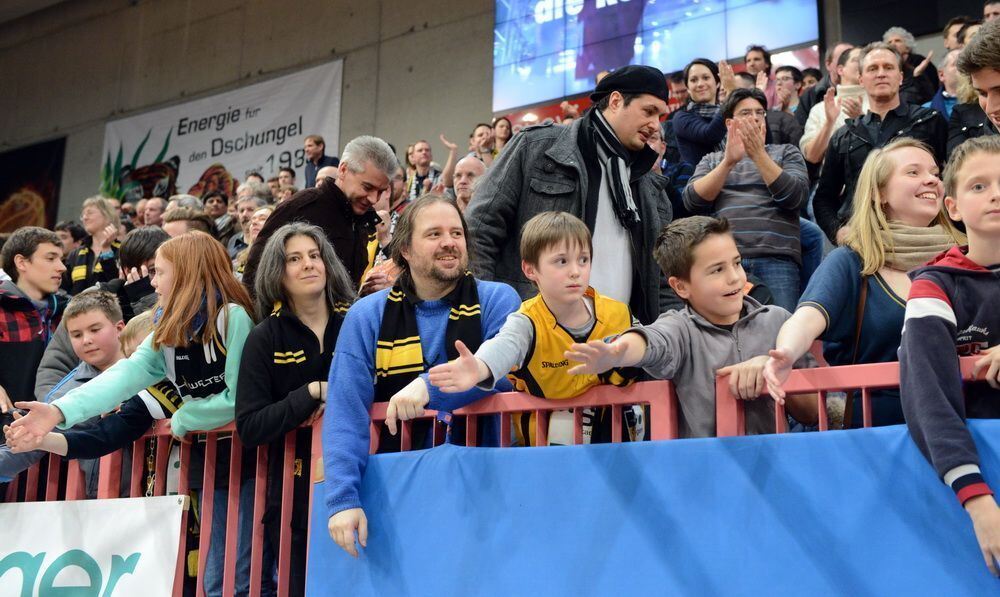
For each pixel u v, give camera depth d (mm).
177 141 12352
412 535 2332
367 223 3809
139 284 4371
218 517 2928
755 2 8297
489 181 3195
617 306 2486
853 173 4211
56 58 13953
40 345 4309
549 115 9352
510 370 2291
